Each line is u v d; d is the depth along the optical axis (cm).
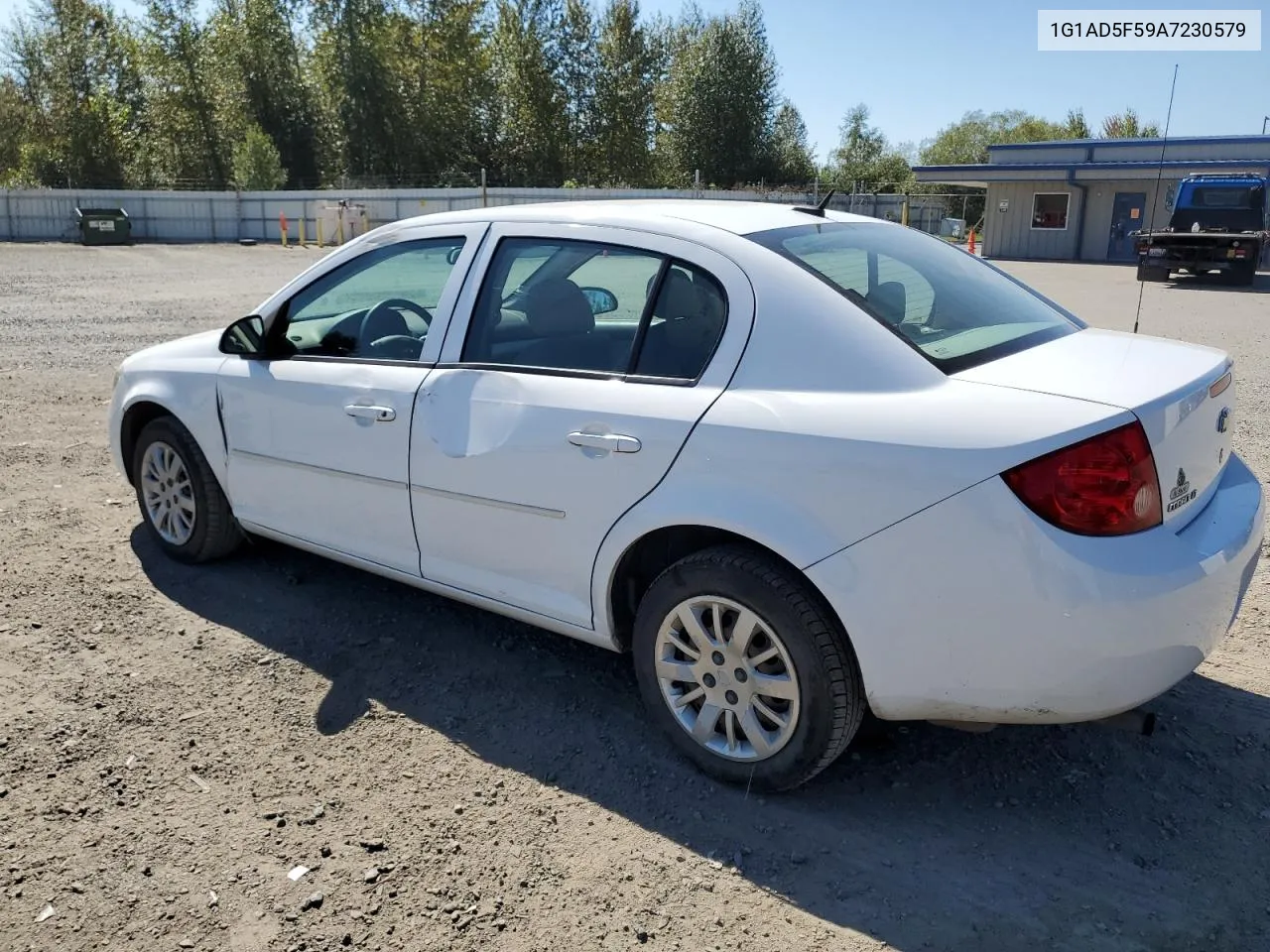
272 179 4369
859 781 308
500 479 331
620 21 5541
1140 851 276
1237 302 1797
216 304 1588
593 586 317
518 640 399
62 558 473
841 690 278
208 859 271
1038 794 301
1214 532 277
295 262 2736
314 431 389
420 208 3706
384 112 5119
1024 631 251
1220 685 362
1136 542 251
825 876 267
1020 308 339
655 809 295
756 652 292
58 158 5056
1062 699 256
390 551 378
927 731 336
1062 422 251
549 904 256
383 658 382
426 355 363
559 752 323
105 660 377
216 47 5088
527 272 345
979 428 255
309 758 318
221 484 436
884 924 250
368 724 338
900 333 282
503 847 278
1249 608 427
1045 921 250
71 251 3200
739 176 5669
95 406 793
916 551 258
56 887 259
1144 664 254
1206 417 285
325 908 254
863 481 263
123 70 5522
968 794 302
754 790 300
